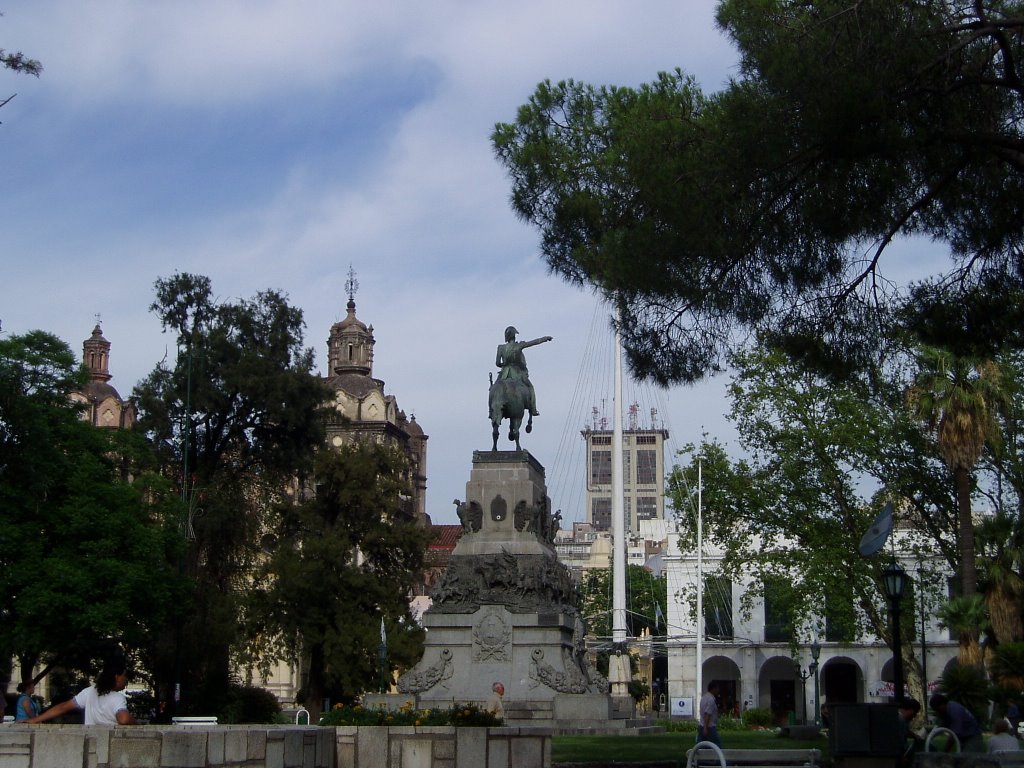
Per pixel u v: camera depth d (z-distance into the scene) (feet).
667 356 72.64
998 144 61.67
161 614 158.30
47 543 152.66
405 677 136.77
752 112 61.31
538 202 76.79
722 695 299.38
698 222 62.80
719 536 180.75
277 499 226.99
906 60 57.93
